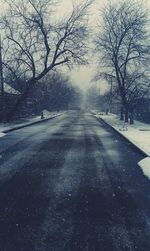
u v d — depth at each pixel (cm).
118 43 3922
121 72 4028
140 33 3841
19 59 3297
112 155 1395
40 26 3231
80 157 1335
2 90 3152
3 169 1098
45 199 768
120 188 870
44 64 3347
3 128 2631
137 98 3900
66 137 2083
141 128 2831
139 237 557
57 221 627
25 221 628
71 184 905
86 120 4506
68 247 517
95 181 941
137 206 724
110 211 688
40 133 2361
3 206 718
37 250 506
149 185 904
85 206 719
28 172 1052
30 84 3391
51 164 1184
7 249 510
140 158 1329
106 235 564
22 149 1544
